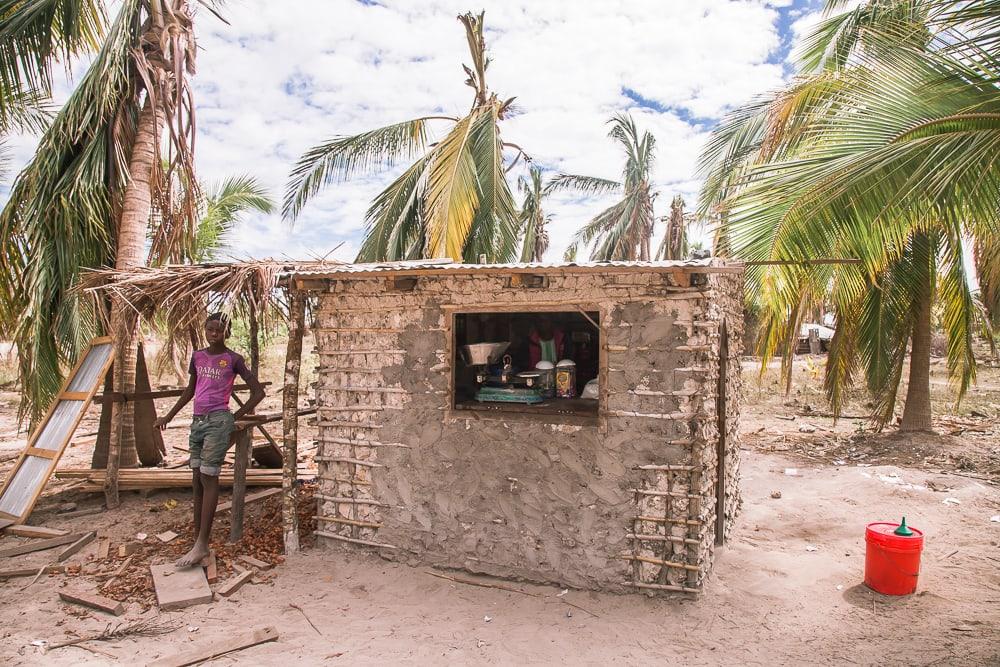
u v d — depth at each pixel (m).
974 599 4.92
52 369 8.25
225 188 14.93
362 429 5.76
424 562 5.50
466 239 13.38
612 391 4.93
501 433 5.25
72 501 7.20
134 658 4.06
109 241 8.33
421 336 5.52
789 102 6.77
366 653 4.17
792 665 4.01
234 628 4.50
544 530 5.12
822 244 5.47
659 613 4.66
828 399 11.51
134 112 8.52
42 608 4.74
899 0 6.05
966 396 15.36
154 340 16.19
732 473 6.59
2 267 8.20
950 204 5.02
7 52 7.89
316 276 5.60
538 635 4.41
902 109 4.80
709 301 4.68
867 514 7.10
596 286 4.96
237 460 5.96
